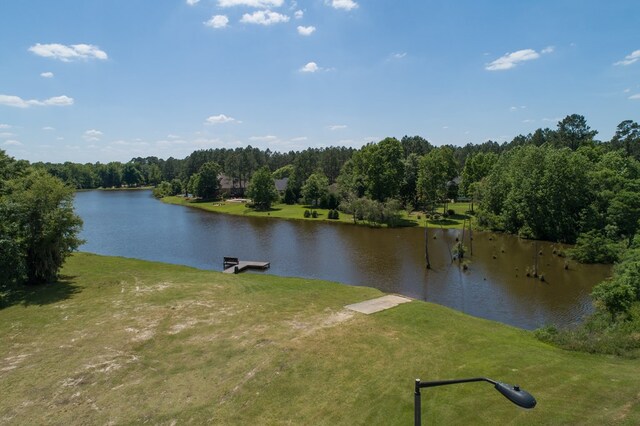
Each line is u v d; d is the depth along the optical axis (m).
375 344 17.88
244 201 111.06
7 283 25.73
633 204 43.28
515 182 57.62
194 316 21.61
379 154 77.44
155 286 27.62
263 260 43.16
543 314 26.44
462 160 140.75
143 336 18.95
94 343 18.25
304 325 20.33
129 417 12.81
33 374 15.56
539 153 56.00
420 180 76.38
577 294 30.50
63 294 25.55
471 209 79.94
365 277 35.97
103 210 94.81
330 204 90.62
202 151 156.12
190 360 16.53
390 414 12.52
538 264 40.25
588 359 15.79
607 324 19.34
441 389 13.81
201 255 46.31
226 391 14.19
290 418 12.58
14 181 28.80
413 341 18.23
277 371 15.48
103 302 23.97
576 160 51.56
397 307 23.53
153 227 67.50
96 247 51.00
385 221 68.19
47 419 12.77
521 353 16.48
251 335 18.97
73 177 170.75
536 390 13.24
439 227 64.62
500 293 31.06
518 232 56.12
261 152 167.25
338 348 17.45
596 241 41.09
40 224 26.78
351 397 13.59
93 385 14.74
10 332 19.61
